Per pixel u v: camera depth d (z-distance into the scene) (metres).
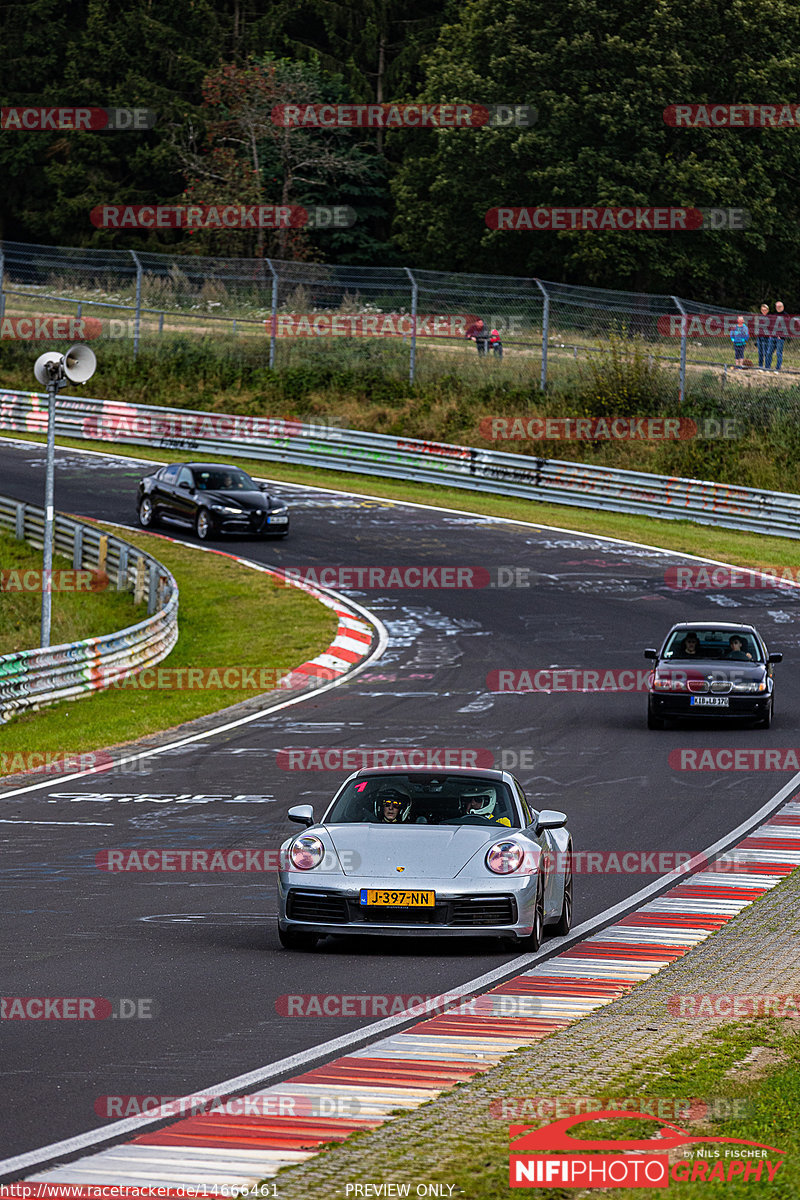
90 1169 20.41
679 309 182.50
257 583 127.62
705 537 152.25
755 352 186.00
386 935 35.62
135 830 54.97
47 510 88.38
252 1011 30.28
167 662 103.25
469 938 38.91
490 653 104.12
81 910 41.69
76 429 197.75
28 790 63.75
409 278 198.50
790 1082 25.31
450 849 36.88
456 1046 27.58
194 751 73.75
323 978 33.62
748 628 86.00
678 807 59.41
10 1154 21.08
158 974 33.69
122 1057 26.56
